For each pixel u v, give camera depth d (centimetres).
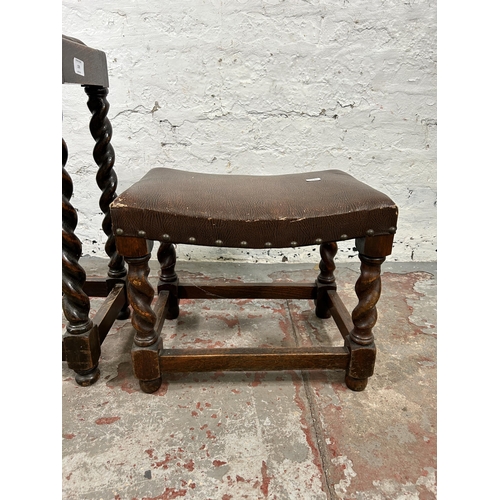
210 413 72
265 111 127
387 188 138
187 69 122
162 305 91
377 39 121
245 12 117
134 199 63
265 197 68
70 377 82
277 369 76
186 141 130
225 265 141
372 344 75
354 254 145
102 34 119
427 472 60
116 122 127
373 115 129
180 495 57
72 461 62
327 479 59
